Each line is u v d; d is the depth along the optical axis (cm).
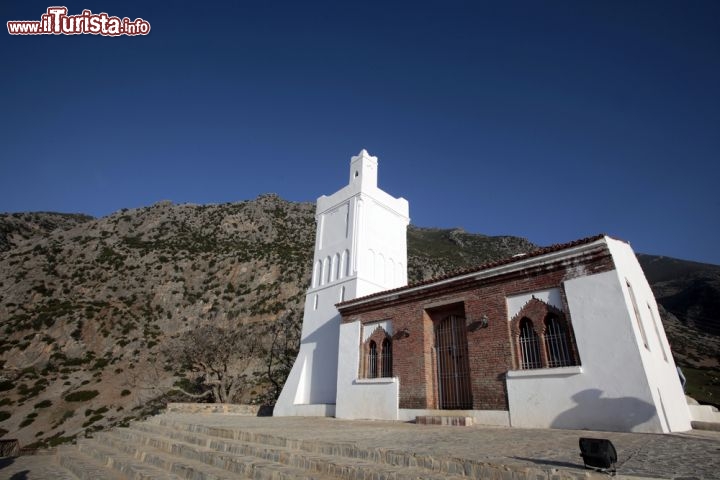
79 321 7694
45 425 4962
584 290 1252
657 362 1264
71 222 16000
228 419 1844
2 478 1111
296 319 6028
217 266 10112
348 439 921
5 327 7294
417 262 10012
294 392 2620
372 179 3094
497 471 554
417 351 1695
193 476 837
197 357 4162
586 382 1166
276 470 716
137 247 10838
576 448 723
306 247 11156
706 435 1003
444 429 1213
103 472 1079
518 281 1427
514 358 1354
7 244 12150
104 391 5856
